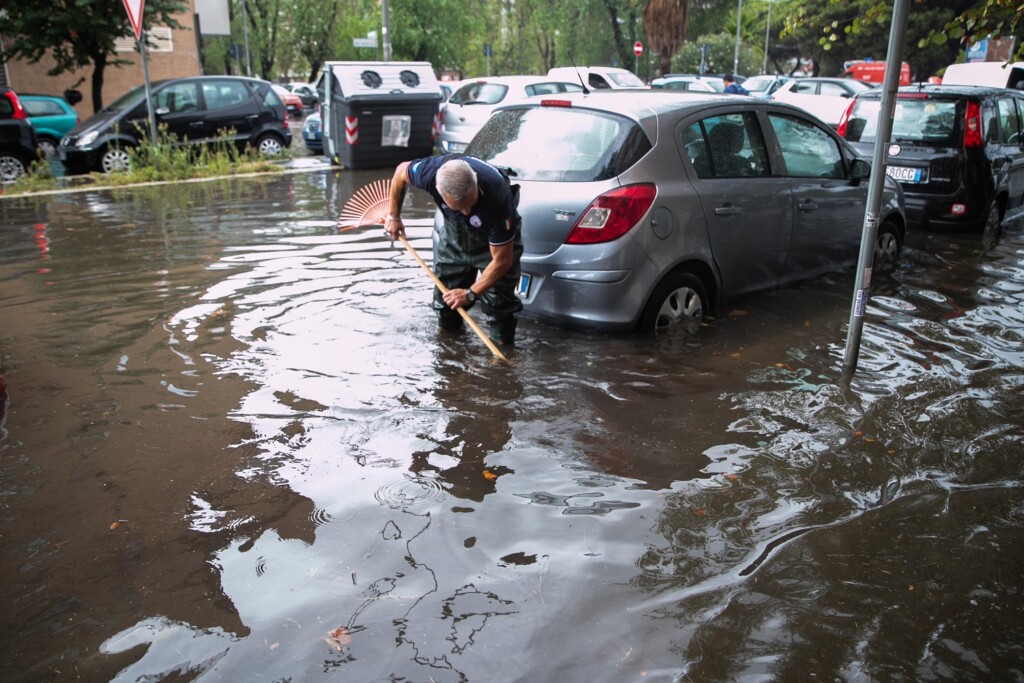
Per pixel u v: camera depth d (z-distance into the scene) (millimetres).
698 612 2766
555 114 5535
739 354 5172
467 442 3990
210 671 2490
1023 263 7691
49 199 11414
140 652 2572
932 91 9164
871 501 3480
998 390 4672
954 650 2594
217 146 15023
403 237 5539
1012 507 3436
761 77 25859
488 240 4902
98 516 3330
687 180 5434
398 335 5480
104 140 14352
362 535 3207
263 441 3984
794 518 3340
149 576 2953
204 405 4383
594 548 3129
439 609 2775
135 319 5809
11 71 23734
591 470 3732
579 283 5180
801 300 6320
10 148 13703
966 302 6387
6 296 6398
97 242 8445
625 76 20219
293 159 16656
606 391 4598
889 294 6547
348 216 5742
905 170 9062
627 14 43500
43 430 4082
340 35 48719
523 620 2723
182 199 11445
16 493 3494
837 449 3945
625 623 2711
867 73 28203
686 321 5652
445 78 36344
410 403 4418
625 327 5281
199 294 6430
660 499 3482
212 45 53312
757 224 5918
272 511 3377
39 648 2590
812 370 4938
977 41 5652
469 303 4898
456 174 4422
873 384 4738
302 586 2896
